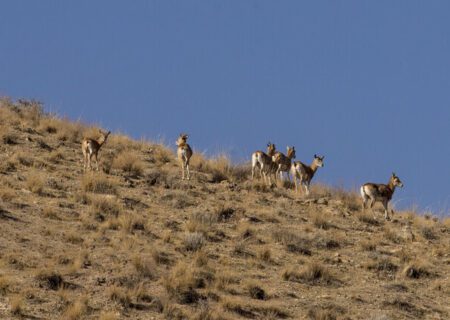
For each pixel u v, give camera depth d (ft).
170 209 348.79
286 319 268.62
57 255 281.95
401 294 302.45
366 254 334.24
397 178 391.24
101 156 409.49
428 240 363.35
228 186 395.75
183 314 258.78
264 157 411.75
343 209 388.78
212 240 323.37
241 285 286.87
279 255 320.29
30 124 441.27
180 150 395.55
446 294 310.04
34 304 250.16
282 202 383.04
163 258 295.48
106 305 256.11
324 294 293.02
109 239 303.27
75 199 337.31
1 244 283.18
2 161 369.91
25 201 326.03
